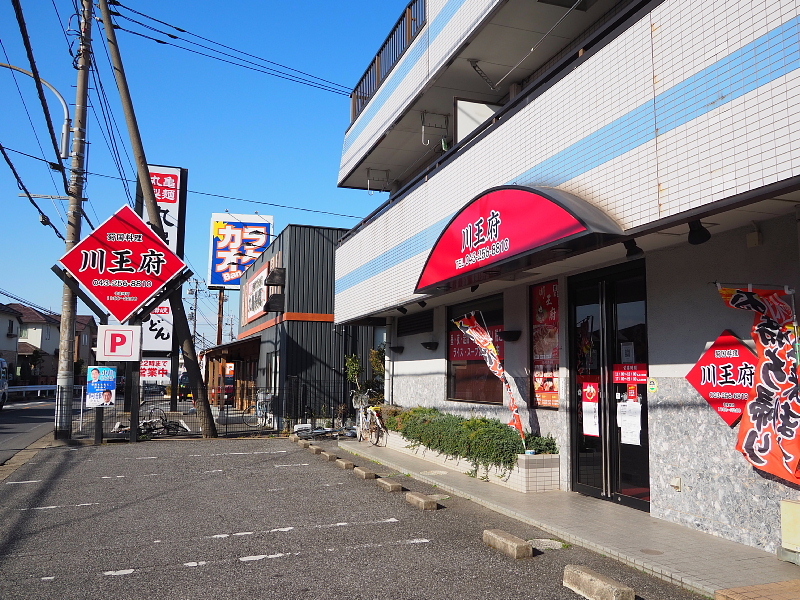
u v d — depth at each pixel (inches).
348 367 778.8
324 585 204.2
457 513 308.5
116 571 219.6
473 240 336.2
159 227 676.7
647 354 297.7
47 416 1106.1
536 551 241.8
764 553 226.1
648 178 229.3
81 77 666.8
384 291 531.8
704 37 205.8
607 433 320.8
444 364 513.3
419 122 523.5
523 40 384.8
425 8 468.1
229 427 836.6
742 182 189.2
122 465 478.0
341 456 523.8
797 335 215.2
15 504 333.7
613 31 251.9
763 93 183.0
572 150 277.6
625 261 308.0
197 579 210.8
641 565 218.2
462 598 192.4
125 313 634.8
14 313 2139.5
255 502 337.4
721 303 250.8
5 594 196.7
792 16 174.6
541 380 381.7
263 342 953.5
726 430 246.7
